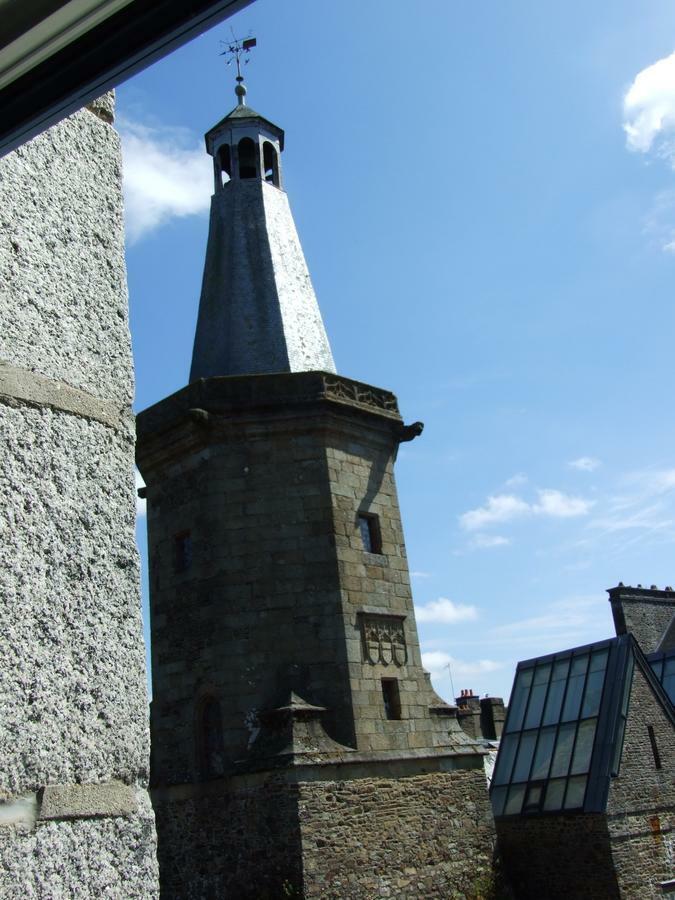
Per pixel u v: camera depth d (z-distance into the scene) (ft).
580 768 79.51
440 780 67.31
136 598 9.12
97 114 10.94
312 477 70.08
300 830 57.47
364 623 67.51
